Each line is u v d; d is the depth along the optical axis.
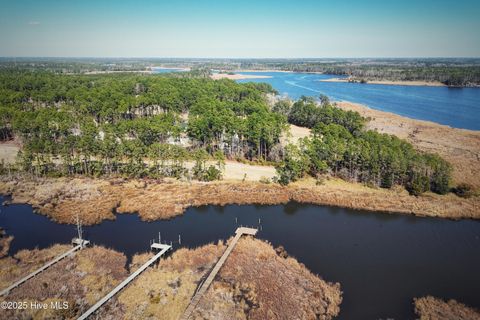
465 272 57.47
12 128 125.88
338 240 67.31
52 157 108.19
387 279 55.19
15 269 55.41
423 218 76.94
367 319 46.66
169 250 62.47
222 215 77.50
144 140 113.31
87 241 63.00
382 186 90.50
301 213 79.12
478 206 79.81
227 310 47.25
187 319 45.28
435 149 121.94
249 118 116.31
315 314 47.44
